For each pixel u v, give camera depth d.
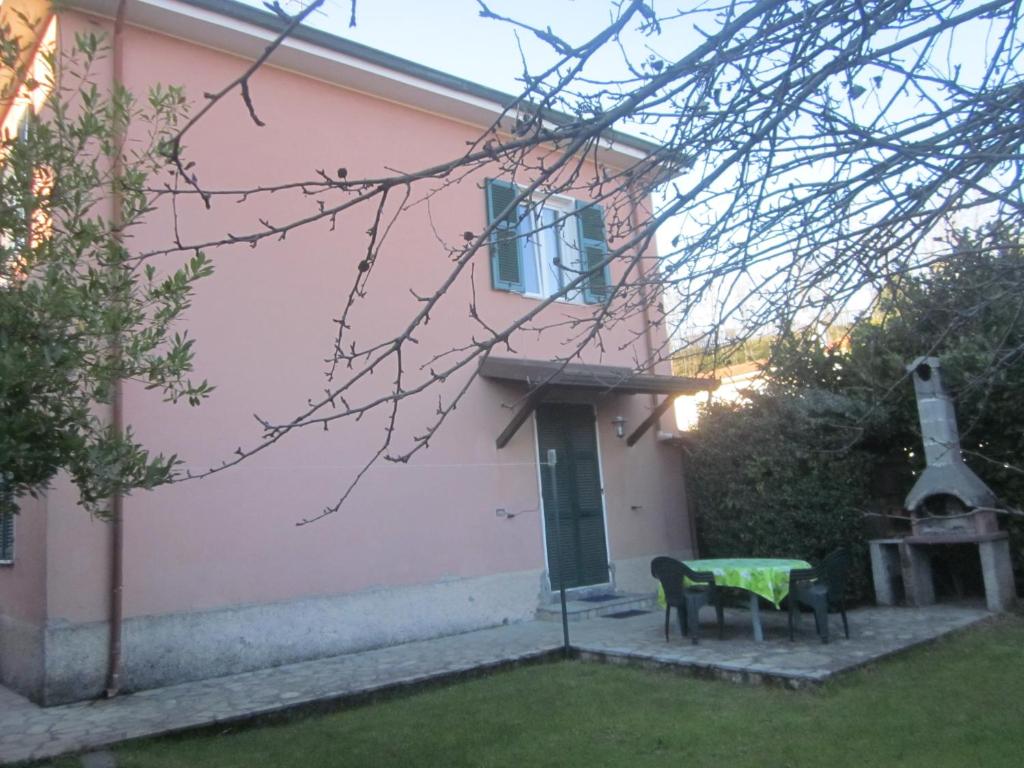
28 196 4.71
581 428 11.35
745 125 3.18
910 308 4.18
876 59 3.05
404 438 9.37
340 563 8.62
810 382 10.30
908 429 10.83
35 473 4.36
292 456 8.47
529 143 2.98
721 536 11.11
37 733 5.96
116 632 7.10
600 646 8.12
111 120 5.34
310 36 8.80
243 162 8.59
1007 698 5.98
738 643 8.03
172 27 8.16
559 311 11.15
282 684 7.18
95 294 4.71
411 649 8.58
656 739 5.50
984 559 9.49
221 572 7.83
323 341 8.89
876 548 10.34
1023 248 3.48
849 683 6.61
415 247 9.85
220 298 8.23
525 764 5.13
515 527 10.25
